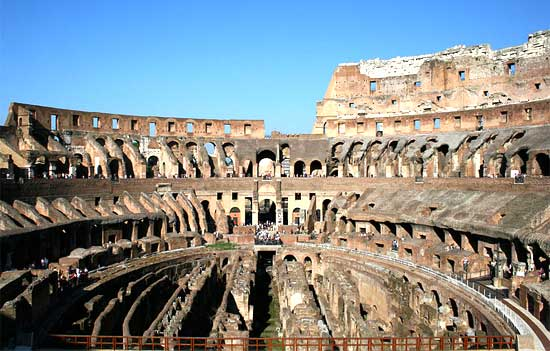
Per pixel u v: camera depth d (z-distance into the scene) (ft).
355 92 374.63
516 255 172.45
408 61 366.84
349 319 146.20
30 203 216.33
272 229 308.40
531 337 108.27
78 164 279.08
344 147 339.57
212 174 349.41
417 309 168.35
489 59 330.13
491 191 226.58
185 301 161.79
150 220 254.47
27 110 261.85
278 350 149.18
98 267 196.54
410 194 267.80
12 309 114.83
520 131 264.52
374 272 206.18
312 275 252.83
